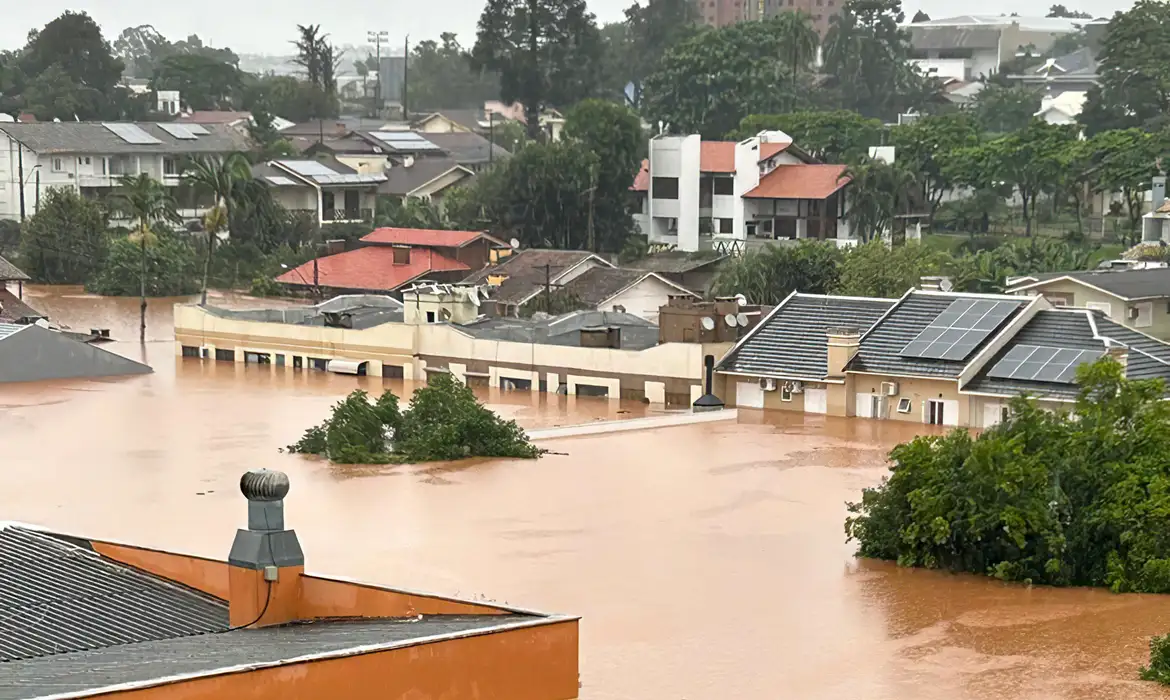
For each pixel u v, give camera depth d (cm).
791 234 12825
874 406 6925
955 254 11500
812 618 3938
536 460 6025
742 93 16388
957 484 4384
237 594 2638
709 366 7456
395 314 9031
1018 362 6669
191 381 8412
